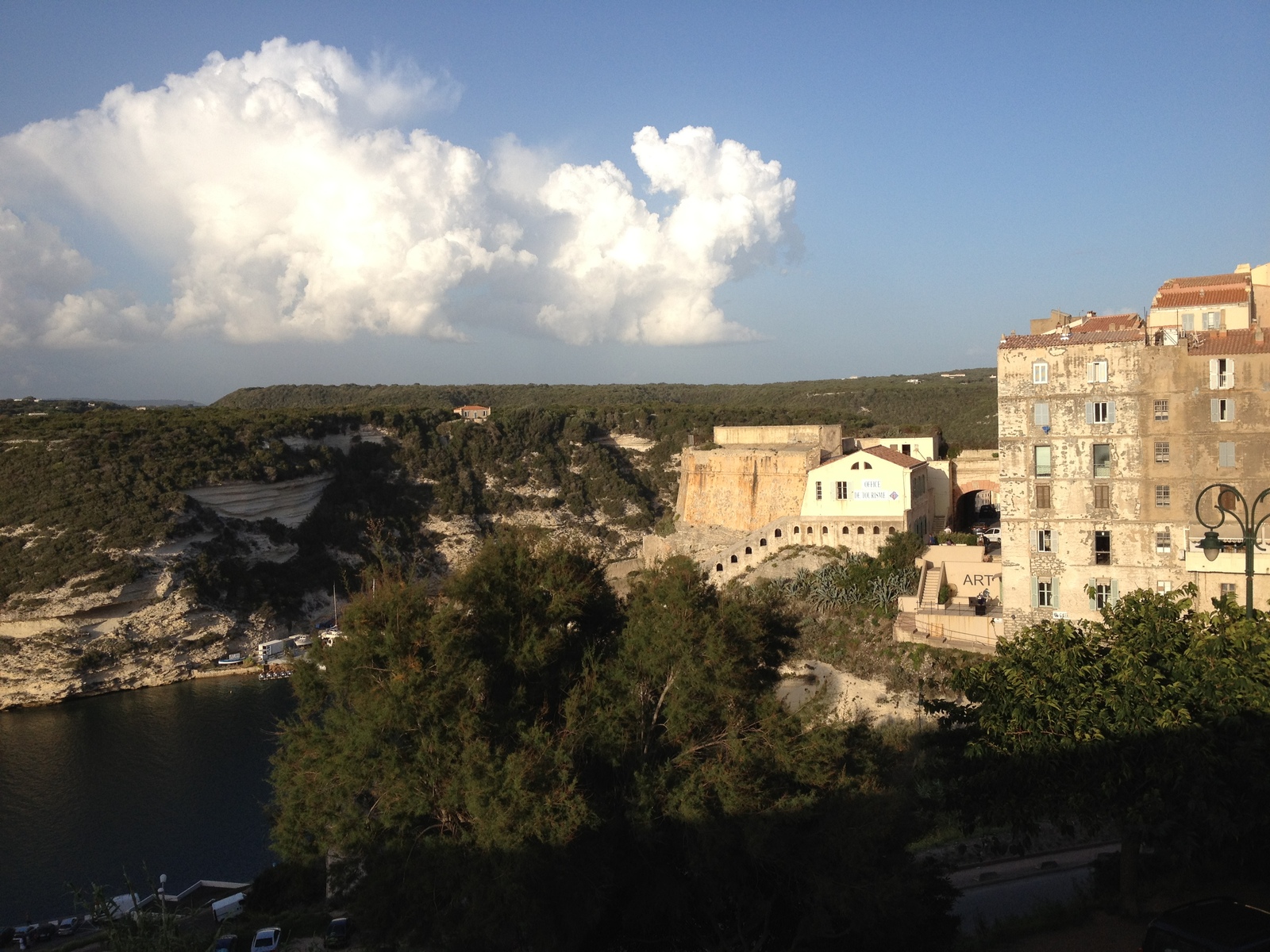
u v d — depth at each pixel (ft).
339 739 98.53
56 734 304.91
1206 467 164.35
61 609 366.22
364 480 536.83
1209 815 79.36
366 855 92.22
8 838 226.17
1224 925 63.16
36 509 402.11
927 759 137.90
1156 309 202.28
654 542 328.90
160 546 400.67
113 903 97.45
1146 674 86.38
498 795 83.82
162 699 343.67
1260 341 161.99
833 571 227.20
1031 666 95.76
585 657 103.19
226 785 254.68
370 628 98.37
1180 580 165.99
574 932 88.07
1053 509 175.73
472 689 93.09
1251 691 81.46
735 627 103.96
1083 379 172.45
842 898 84.64
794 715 100.58
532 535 116.16
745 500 313.53
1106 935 87.04
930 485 284.00
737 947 95.61
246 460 467.11
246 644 401.29
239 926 142.31
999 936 90.38
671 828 92.89
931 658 187.42
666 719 101.09
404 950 95.35
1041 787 88.84
